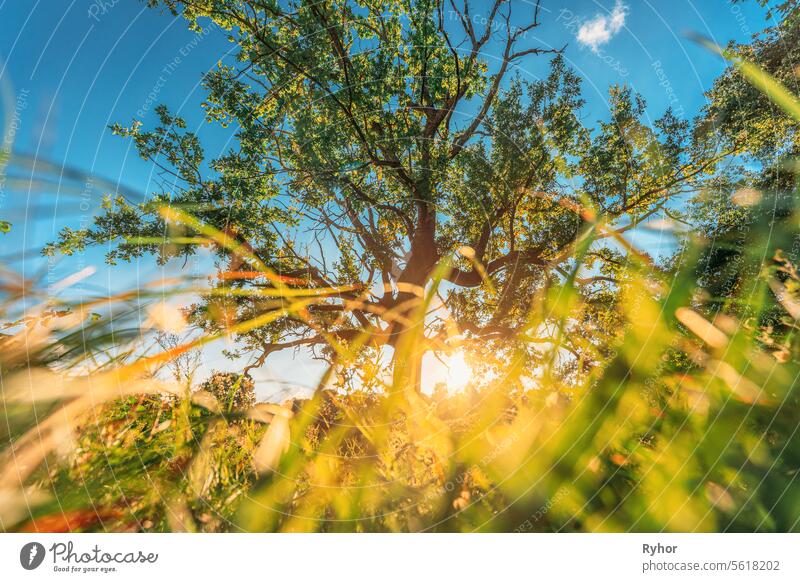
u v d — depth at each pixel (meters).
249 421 0.61
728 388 0.43
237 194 6.90
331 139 7.31
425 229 8.62
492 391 0.52
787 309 0.47
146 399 0.62
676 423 0.43
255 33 7.75
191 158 8.08
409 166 8.45
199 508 0.52
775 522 0.38
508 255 7.96
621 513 0.41
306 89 8.01
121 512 0.52
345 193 8.02
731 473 0.40
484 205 8.50
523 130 8.23
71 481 0.52
